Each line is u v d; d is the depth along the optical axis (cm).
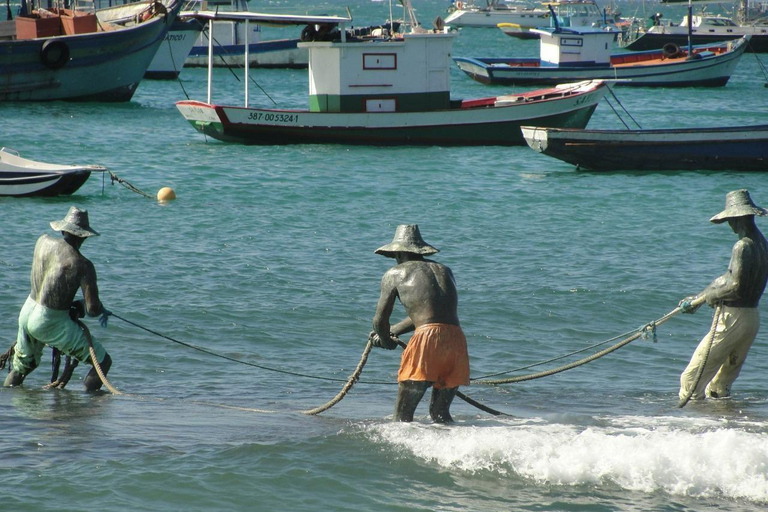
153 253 6334
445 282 3078
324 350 4409
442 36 12562
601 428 3009
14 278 5466
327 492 2480
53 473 2547
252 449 2772
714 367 3569
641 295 5431
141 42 17062
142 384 3788
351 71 12400
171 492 2455
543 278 5812
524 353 4397
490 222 7812
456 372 3048
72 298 3566
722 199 9150
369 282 5694
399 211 8319
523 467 2628
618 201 8988
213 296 5253
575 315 5047
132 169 10575
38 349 3647
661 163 10856
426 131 12675
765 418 3256
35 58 16175
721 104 19000
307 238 7031
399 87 12544
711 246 6881
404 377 3050
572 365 3612
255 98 19138
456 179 10312
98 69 16800
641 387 3862
